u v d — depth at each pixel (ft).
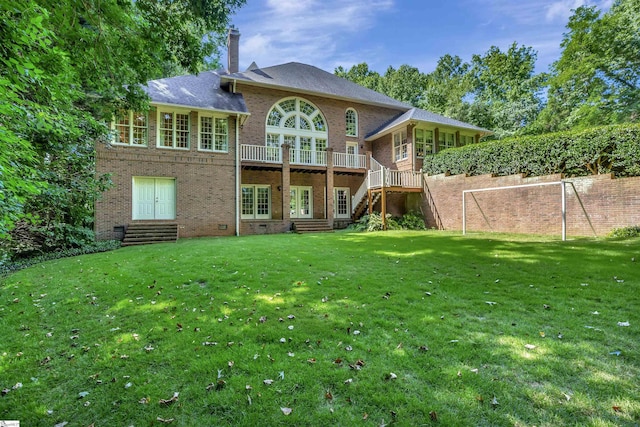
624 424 6.24
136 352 9.95
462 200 42.37
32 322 12.81
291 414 6.89
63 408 7.51
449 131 59.72
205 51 26.37
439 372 8.19
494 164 41.73
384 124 66.28
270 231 48.96
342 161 58.95
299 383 7.97
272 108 57.41
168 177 43.04
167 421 6.86
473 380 7.78
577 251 23.09
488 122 87.35
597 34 56.18
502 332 10.34
